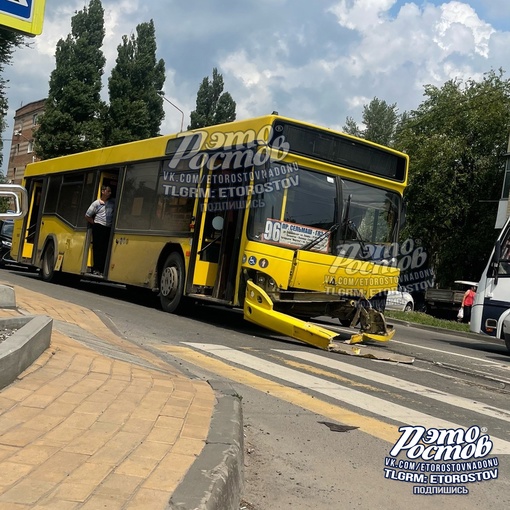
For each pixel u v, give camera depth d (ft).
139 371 20.98
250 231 35.35
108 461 12.57
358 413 21.61
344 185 37.70
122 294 57.00
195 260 39.75
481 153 134.21
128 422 15.20
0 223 85.25
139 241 46.24
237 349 31.60
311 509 13.67
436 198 131.34
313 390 24.31
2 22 21.01
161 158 45.19
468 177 133.28
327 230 36.99
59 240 58.54
